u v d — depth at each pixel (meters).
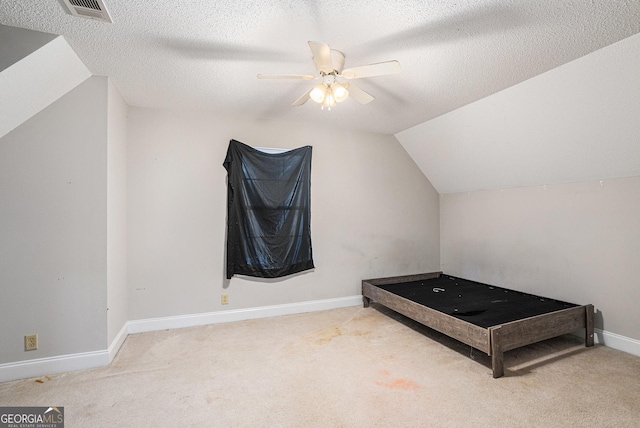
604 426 1.73
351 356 2.58
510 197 3.62
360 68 1.90
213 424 1.77
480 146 3.42
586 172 2.85
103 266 2.45
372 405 1.93
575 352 2.63
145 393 2.06
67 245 2.35
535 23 1.78
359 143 4.05
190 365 2.44
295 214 3.64
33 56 1.90
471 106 3.07
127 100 2.97
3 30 1.85
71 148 2.36
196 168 3.30
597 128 2.47
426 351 2.68
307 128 3.77
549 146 2.88
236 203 3.37
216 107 3.17
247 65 2.30
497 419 1.79
